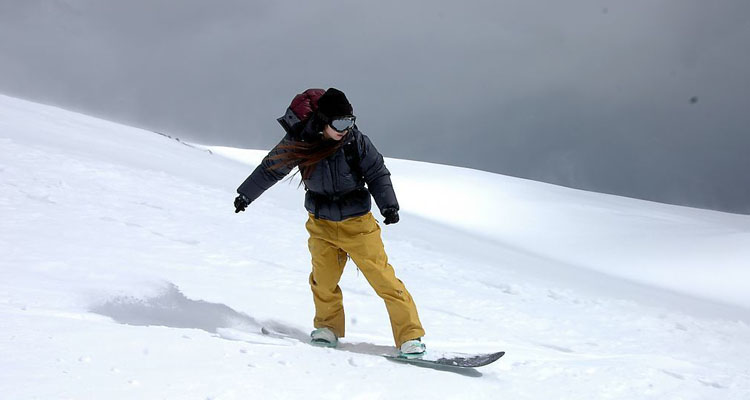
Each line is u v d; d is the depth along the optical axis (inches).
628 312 365.4
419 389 135.5
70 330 133.6
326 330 170.1
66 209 325.7
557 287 433.4
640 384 169.9
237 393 113.5
